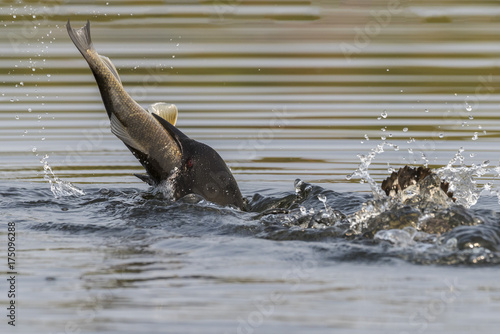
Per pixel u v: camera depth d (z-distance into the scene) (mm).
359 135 37062
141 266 19812
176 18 56562
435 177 23453
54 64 48000
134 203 26438
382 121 39062
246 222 23734
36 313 16938
